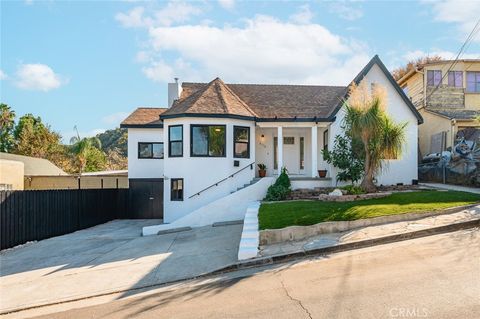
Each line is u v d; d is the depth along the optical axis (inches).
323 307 168.1
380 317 151.7
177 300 203.9
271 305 177.3
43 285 264.7
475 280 186.1
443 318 146.5
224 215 524.7
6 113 1578.5
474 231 290.4
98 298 227.3
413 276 199.0
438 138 741.9
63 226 537.6
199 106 583.2
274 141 697.0
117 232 542.3
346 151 565.9
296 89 765.9
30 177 935.7
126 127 727.7
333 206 394.3
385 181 607.5
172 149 597.3
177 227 509.4
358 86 583.2
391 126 465.4
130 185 735.7
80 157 1187.9
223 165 577.3
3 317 206.4
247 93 740.0
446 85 800.3
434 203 377.4
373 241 282.8
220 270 259.8
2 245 410.3
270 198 525.0
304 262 256.1
